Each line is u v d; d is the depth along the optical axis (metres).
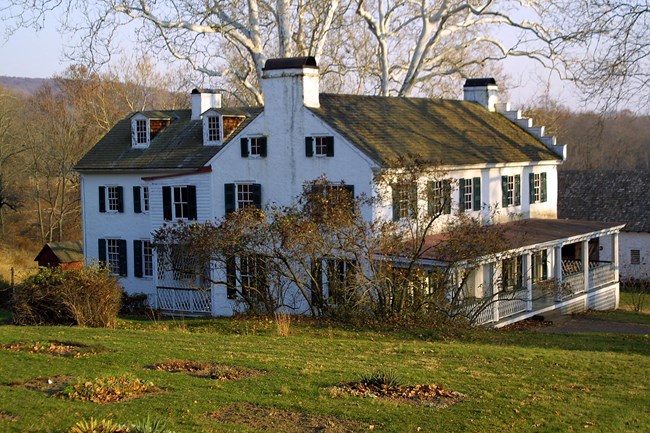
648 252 48.38
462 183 33.22
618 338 24.39
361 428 11.55
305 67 31.08
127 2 35.09
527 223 36.47
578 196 52.84
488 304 27.06
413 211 27.42
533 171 38.72
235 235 27.02
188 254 28.98
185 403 12.49
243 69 43.66
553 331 29.38
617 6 23.58
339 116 31.72
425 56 42.75
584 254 35.78
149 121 38.69
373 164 29.19
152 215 35.09
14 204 64.38
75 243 46.44
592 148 65.44
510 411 12.68
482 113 41.34
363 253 26.19
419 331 23.72
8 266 51.22
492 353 18.27
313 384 13.93
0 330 20.69
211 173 33.50
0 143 62.28
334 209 25.55
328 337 22.44
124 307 33.56
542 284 31.88
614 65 23.67
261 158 32.25
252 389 13.48
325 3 39.69
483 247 25.89
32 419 11.59
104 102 62.59
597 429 12.16
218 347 17.92
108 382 13.40
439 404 12.95
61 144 62.69
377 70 47.44
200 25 36.91
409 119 35.25
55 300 25.88
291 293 29.95
